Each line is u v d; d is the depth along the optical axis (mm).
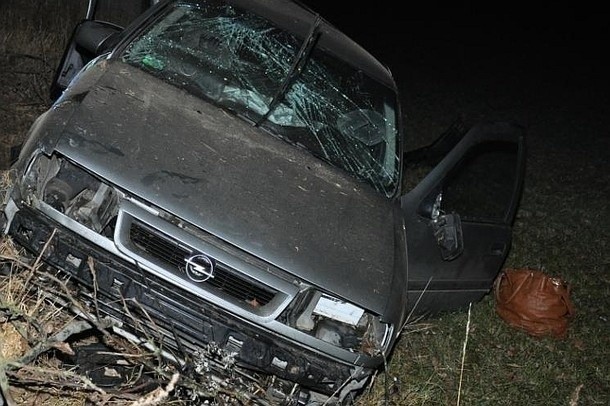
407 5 25984
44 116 4055
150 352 3797
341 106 5027
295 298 3838
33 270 3592
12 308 3416
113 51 4602
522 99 18047
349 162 4789
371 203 4535
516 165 5914
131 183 3684
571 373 6059
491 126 5402
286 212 4008
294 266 3783
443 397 5160
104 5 8125
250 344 3705
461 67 19547
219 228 3711
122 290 3592
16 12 8977
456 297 5812
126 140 3885
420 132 12383
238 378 3775
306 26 5391
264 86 4840
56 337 3523
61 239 3590
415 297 5328
